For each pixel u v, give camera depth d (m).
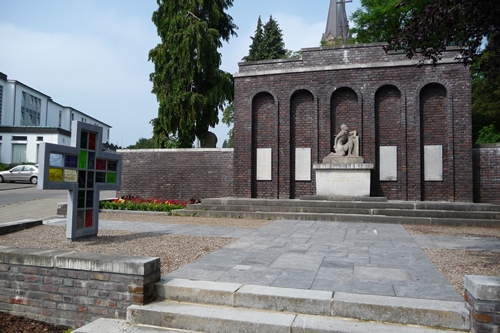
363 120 17.02
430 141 16.34
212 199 16.08
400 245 8.63
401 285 5.39
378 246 8.48
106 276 5.23
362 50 17.25
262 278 5.71
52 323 5.46
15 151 44.72
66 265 5.42
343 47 17.47
